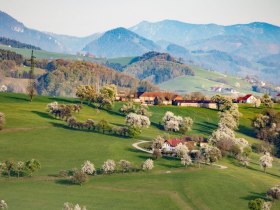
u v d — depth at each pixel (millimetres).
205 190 169625
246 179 186375
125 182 175625
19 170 177750
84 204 147875
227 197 164625
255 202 154125
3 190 158750
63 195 156125
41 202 147125
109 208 145875
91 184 171375
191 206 154875
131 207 148875
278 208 159000
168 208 150875
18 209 139000
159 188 170250
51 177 176875
